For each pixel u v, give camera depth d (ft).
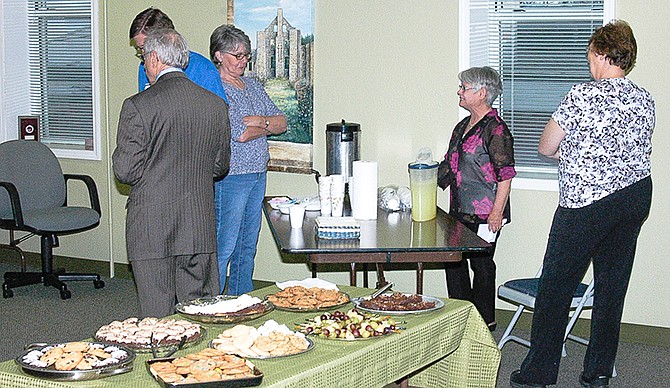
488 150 14.79
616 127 11.90
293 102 18.37
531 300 13.82
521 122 16.83
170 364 7.61
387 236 12.50
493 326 15.90
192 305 9.64
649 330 15.88
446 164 15.55
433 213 13.94
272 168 18.74
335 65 17.90
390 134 17.58
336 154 16.38
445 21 16.84
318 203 15.02
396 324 9.32
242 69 15.49
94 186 19.92
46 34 21.97
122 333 8.43
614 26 12.09
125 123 11.09
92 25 20.84
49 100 22.20
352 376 8.38
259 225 16.49
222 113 11.85
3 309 18.53
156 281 11.53
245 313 9.26
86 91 21.67
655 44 15.26
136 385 7.38
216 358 7.70
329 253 11.59
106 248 21.36
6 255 22.76
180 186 11.50
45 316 18.02
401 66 17.31
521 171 16.89
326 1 17.84
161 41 11.47
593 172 12.03
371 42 17.53
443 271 17.40
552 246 12.53
